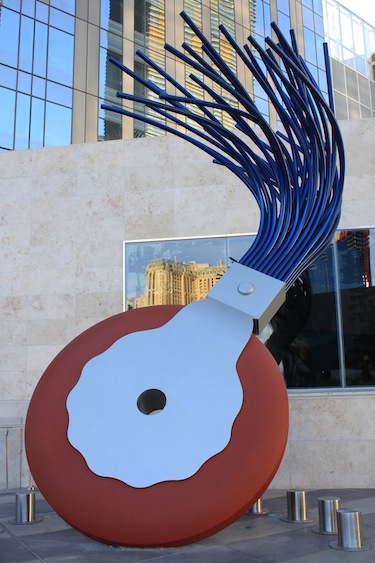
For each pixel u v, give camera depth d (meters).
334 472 8.27
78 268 9.72
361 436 8.33
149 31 27.58
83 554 4.76
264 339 9.15
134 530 4.59
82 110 24.69
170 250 9.62
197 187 9.69
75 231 9.84
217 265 9.47
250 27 31.11
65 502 4.75
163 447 4.75
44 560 4.62
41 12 24.19
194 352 5.14
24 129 22.83
